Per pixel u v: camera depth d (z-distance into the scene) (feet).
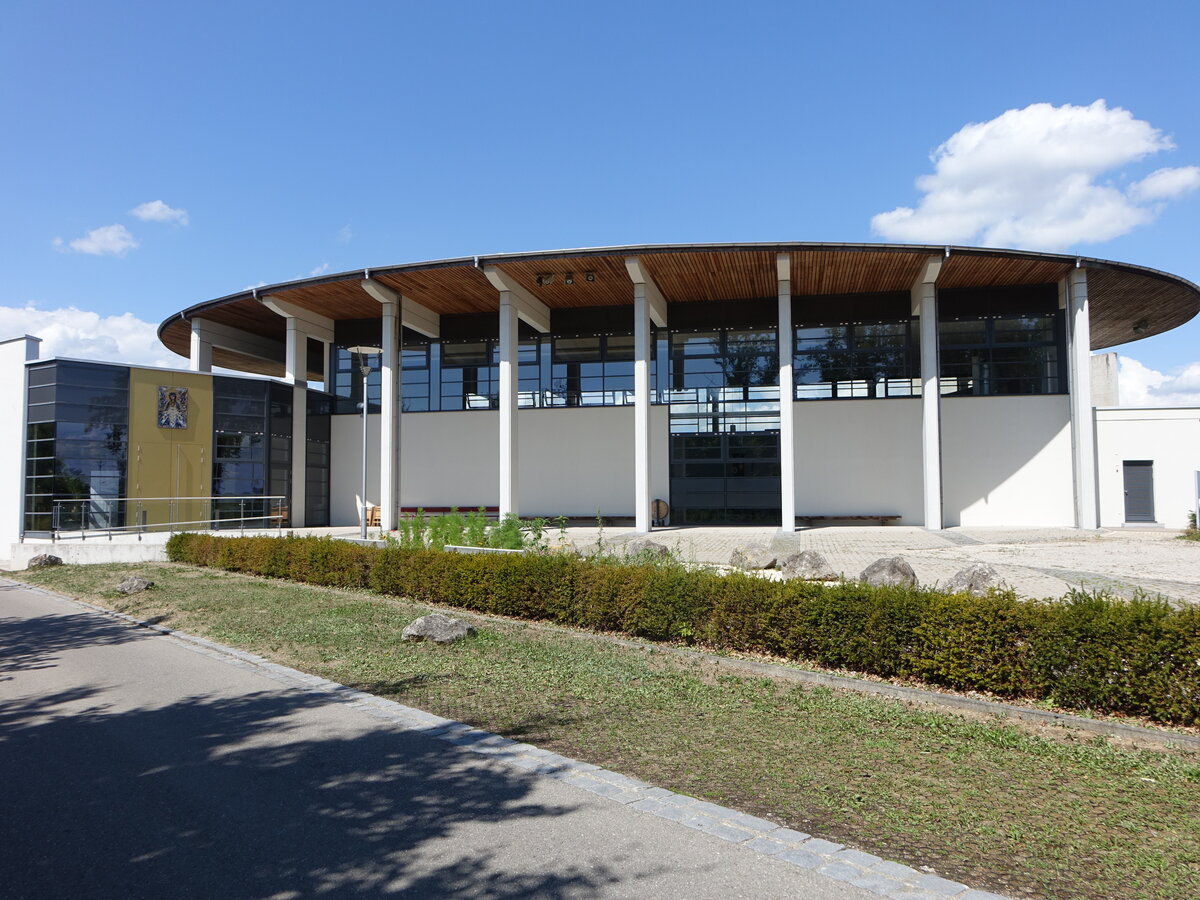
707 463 93.91
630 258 76.64
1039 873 11.75
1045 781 15.53
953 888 11.28
